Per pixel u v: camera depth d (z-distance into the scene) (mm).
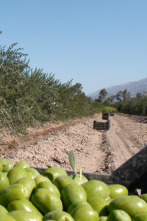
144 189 3367
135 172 3387
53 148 15266
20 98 13664
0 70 13578
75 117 32094
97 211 2523
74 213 2246
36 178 2736
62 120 26266
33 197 2400
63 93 24391
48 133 21797
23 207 2281
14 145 14930
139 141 22047
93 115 60906
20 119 13727
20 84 14070
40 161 12109
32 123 15484
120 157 15352
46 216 2146
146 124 43312
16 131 14062
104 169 12180
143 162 3355
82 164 13102
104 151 17062
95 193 2725
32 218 2094
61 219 2088
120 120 55625
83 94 38125
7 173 2869
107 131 29875
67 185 2596
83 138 21828
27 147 14414
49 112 19188
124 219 2213
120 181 3439
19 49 14031
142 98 84750
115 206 2453
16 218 2057
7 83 13727
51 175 3027
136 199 2484
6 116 13164
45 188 2562
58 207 2371
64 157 13562
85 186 2754
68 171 3787
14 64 13906
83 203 2369
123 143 20938
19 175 2781
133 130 32094
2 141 15234
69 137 21062
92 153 16188
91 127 32781
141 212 2406
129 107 94000
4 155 12570
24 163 3352
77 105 31422
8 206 2320
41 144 15609
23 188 2475
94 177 3609
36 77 16797
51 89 19078
